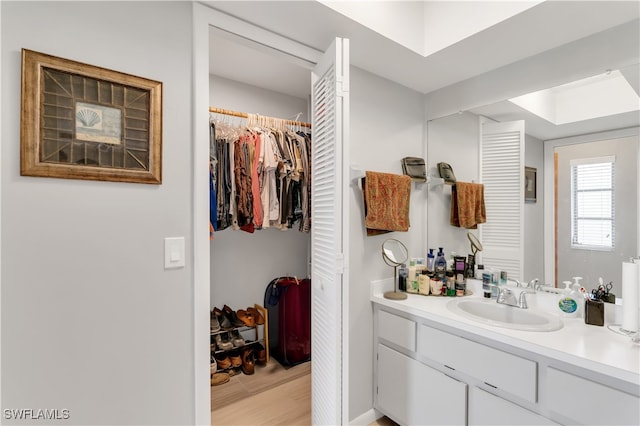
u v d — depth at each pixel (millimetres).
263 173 2238
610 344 1208
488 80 1904
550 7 1282
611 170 1468
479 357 1403
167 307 1244
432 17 1699
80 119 1059
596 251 1513
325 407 1532
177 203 1263
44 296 1009
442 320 1538
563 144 1626
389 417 1853
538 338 1267
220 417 1962
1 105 943
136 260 1174
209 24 1339
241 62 2346
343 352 1396
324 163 1554
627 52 1393
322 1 1317
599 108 1505
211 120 2039
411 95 2170
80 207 1068
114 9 1130
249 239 2824
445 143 2131
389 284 2018
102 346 1108
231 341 2473
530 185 1751
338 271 1387
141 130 1175
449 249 2100
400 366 1775
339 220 1381
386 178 1883
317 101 1671
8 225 954
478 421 1415
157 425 1222
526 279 1760
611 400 1045
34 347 994
